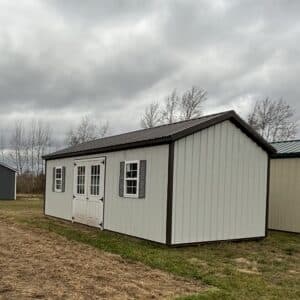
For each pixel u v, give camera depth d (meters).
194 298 5.24
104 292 5.37
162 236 9.51
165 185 9.50
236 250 9.38
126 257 8.02
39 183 39.56
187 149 9.63
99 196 12.59
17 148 47.81
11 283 5.57
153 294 5.39
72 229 12.45
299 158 13.05
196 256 8.44
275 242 10.87
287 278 6.88
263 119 39.22
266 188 11.30
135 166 10.81
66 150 15.81
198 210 9.80
